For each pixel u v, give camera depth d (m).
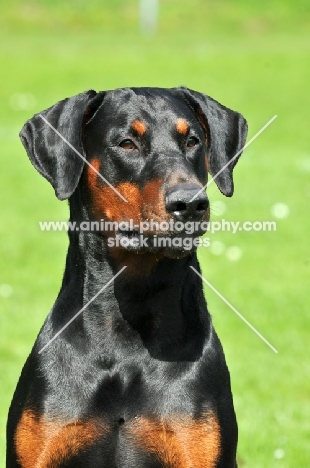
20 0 61.19
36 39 54.12
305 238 18.47
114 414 7.33
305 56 46.94
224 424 7.35
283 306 14.66
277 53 48.19
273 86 38.62
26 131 7.95
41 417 7.23
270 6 61.47
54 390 7.32
